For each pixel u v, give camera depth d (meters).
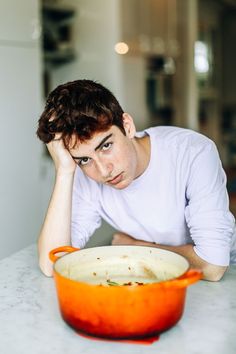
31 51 2.87
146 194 1.34
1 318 0.97
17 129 2.82
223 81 6.67
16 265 1.31
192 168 1.28
